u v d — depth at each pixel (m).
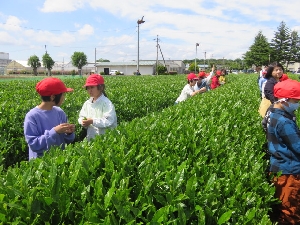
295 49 82.81
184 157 3.62
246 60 90.25
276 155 4.07
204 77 13.57
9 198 2.26
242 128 5.35
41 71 102.06
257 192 3.28
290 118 4.04
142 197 2.38
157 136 4.30
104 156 3.22
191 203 2.48
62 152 3.52
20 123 6.27
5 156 5.43
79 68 92.88
